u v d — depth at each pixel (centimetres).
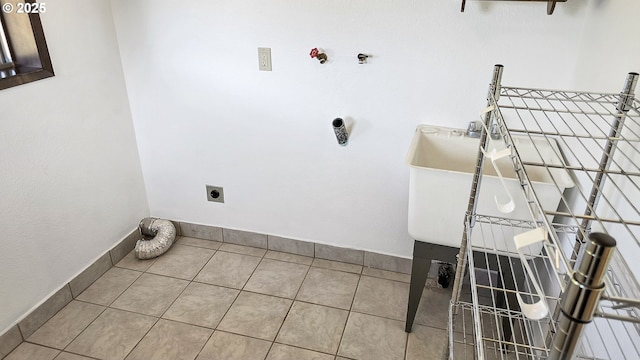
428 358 186
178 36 216
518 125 189
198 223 263
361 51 195
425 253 184
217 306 213
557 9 168
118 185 239
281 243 253
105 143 225
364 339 195
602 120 139
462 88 190
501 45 179
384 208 226
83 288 221
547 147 179
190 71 223
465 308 202
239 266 243
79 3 198
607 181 130
